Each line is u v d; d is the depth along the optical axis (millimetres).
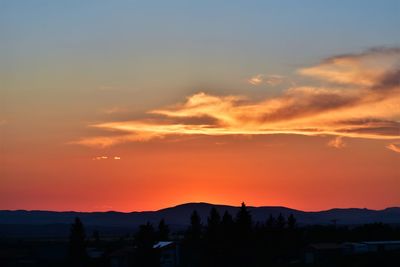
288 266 171250
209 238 186125
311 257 177375
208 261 184375
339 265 165125
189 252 188000
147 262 184125
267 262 183250
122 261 188125
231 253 183500
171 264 185125
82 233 188875
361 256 169500
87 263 186750
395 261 157375
